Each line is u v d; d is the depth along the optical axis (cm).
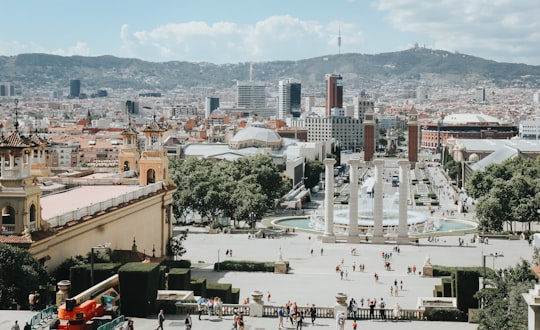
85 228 13138
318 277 17675
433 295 14338
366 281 17212
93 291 9575
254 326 10081
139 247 16312
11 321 8931
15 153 11175
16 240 10931
